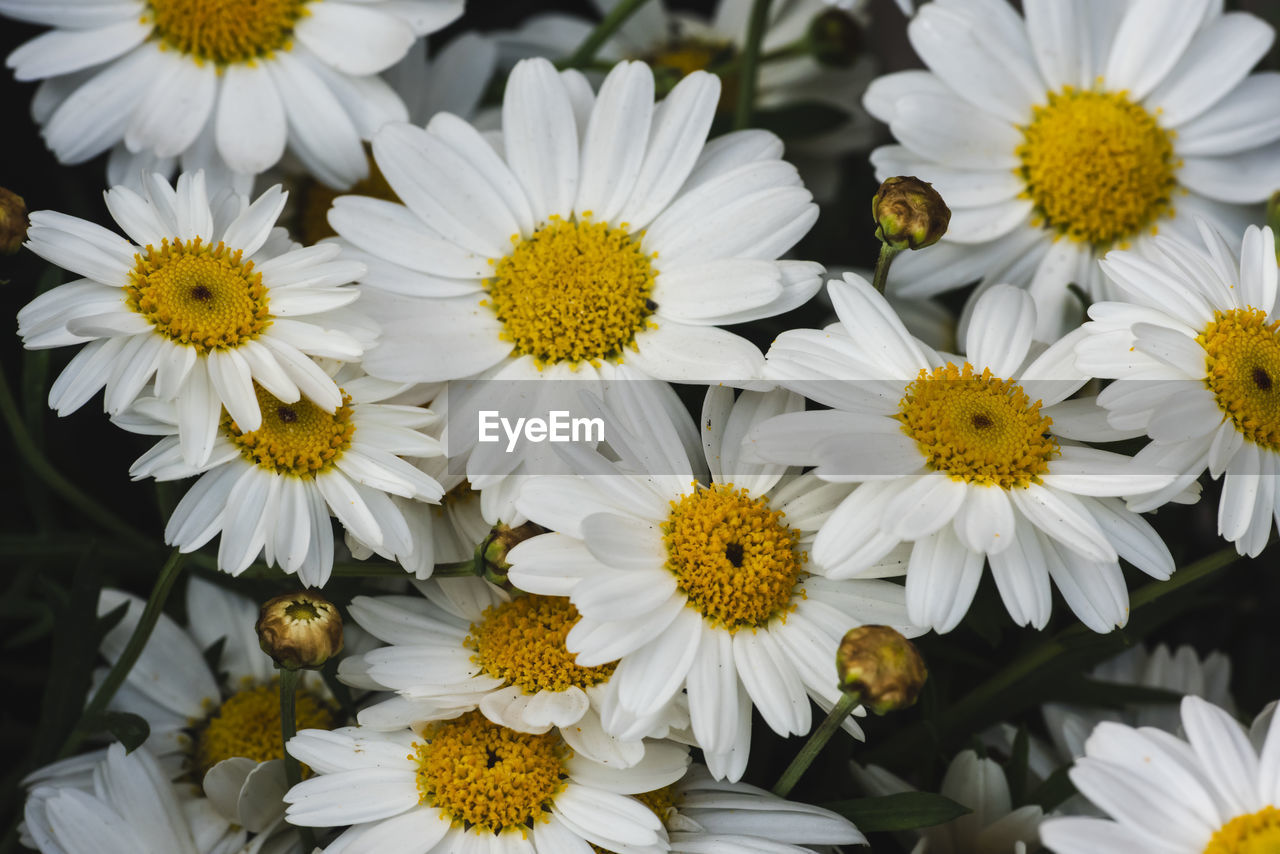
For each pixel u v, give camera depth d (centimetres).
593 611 27
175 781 30
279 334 28
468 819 27
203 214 28
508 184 30
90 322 27
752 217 30
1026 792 30
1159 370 28
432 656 29
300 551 28
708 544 28
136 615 31
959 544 27
